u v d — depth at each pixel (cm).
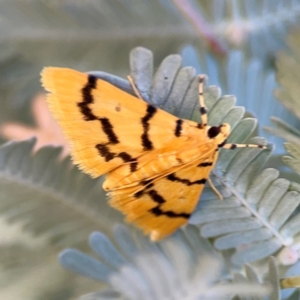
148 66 8
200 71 9
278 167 8
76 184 9
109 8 10
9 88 10
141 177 8
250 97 9
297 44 8
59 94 8
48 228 9
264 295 8
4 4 10
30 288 9
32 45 10
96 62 10
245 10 10
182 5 10
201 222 8
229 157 8
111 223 9
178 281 8
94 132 8
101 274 8
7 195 8
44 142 10
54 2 10
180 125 8
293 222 8
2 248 9
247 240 8
